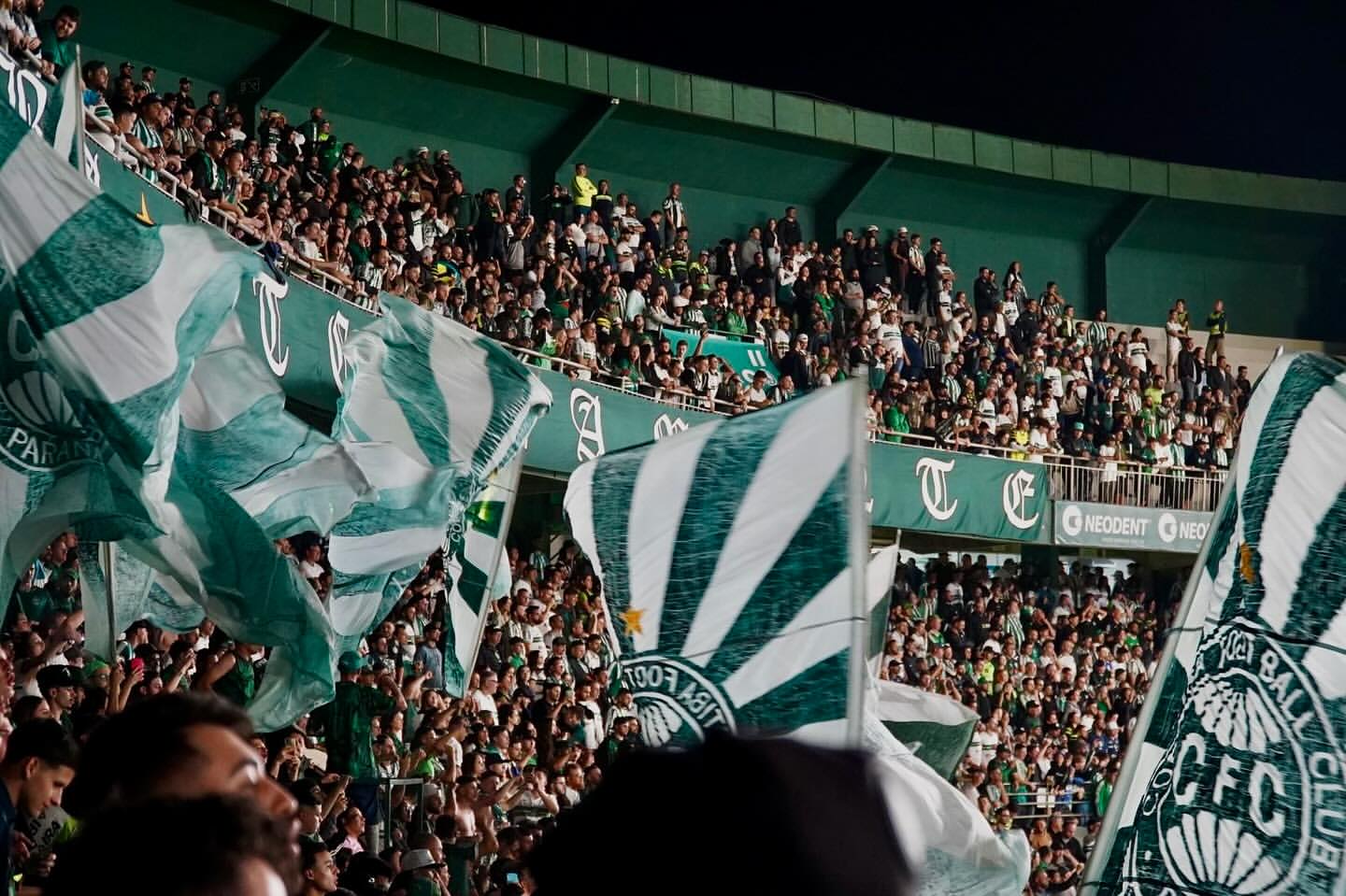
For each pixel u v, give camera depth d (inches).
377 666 575.5
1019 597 1045.8
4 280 301.4
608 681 722.2
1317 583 231.1
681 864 46.4
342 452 345.1
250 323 573.3
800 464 274.5
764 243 1114.1
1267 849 227.1
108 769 95.8
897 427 1018.1
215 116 786.2
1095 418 1151.6
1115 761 920.3
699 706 271.3
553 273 911.0
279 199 756.0
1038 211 1333.7
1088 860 247.1
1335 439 233.3
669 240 1067.9
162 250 308.0
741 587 274.1
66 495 298.2
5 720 190.5
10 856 161.3
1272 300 1425.9
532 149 1122.0
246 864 63.0
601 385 808.9
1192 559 1143.0
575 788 587.8
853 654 265.4
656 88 1123.3
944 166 1267.2
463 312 815.1
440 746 506.6
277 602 327.0
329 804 400.8
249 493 344.8
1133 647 1046.4
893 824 47.9
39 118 464.8
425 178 914.1
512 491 492.7
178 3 905.5
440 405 469.4
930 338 1127.6
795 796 47.0
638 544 279.9
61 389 300.0
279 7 938.7
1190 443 1188.5
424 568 673.6
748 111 1165.1
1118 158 1321.4
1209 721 237.0
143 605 359.9
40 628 403.2
